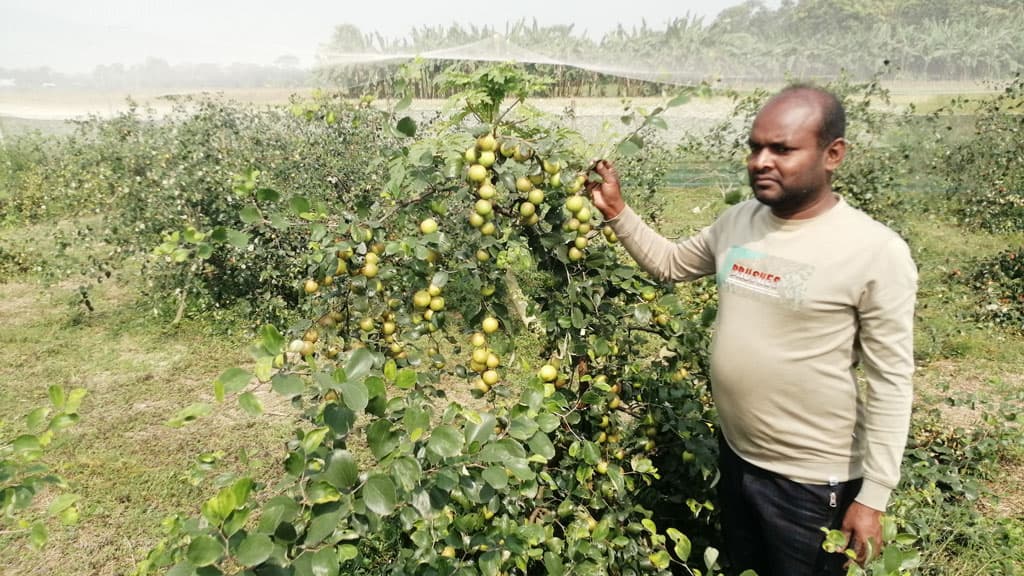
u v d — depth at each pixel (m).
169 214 5.79
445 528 1.79
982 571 2.69
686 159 6.84
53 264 6.84
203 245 1.88
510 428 1.56
